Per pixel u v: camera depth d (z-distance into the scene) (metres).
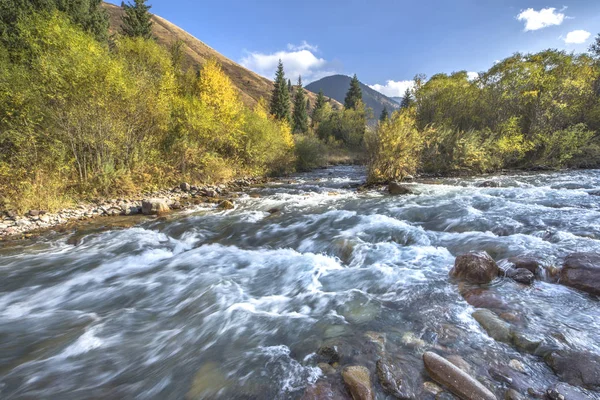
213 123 15.55
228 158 18.16
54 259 5.76
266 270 4.84
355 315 3.16
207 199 11.77
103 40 20.28
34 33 9.94
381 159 14.12
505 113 18.67
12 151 9.35
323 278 4.29
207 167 15.45
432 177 15.34
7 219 8.22
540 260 3.83
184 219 8.55
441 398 1.96
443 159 16.69
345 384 2.14
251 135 19.48
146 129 12.94
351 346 2.59
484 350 2.41
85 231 7.54
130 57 15.56
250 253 5.82
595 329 2.58
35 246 6.52
